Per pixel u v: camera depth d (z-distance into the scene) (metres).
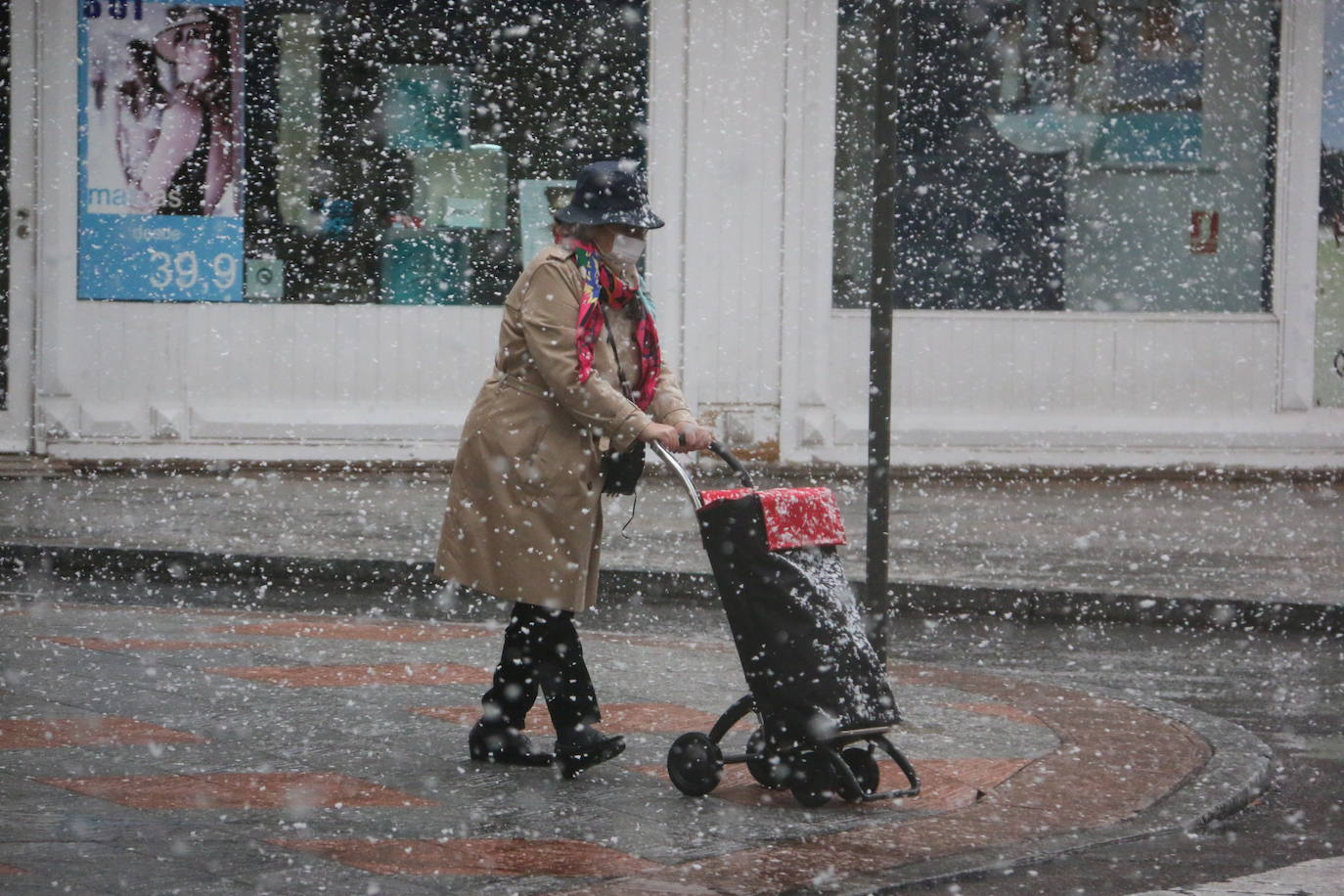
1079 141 46.53
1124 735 17.98
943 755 16.91
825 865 12.92
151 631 23.52
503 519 15.21
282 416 44.91
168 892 11.68
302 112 44.66
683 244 45.47
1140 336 46.88
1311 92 46.75
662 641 23.97
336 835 13.28
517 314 15.30
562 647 15.55
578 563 15.25
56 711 17.72
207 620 24.81
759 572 14.32
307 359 45.06
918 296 46.47
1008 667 23.44
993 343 46.56
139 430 44.66
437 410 45.47
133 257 44.41
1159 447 46.88
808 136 45.47
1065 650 24.88
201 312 44.66
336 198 44.94
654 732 17.61
